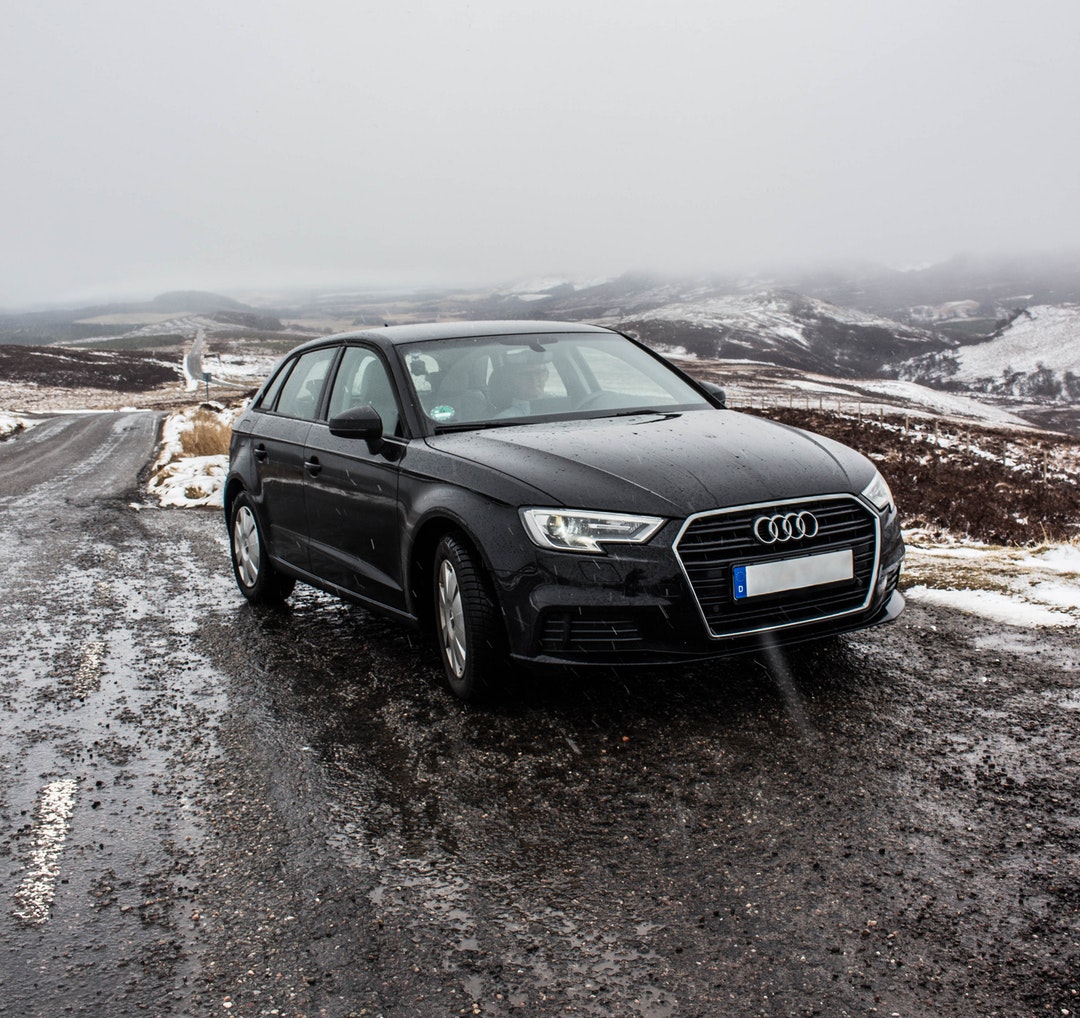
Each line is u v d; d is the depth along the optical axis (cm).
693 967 226
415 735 395
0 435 4244
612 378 523
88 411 8069
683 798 320
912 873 263
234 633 593
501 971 230
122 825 331
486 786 340
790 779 329
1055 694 399
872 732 366
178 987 233
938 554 719
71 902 280
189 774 373
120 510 1371
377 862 290
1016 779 321
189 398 11200
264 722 426
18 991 235
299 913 263
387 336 537
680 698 414
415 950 241
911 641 482
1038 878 258
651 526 365
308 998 224
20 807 353
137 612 673
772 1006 210
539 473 392
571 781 339
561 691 430
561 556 371
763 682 429
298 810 332
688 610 363
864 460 436
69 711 463
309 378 605
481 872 280
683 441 421
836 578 385
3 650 589
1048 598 543
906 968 221
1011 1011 203
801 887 260
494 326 558
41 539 1090
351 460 497
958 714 381
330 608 646
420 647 530
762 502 375
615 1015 210
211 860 300
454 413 474
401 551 452
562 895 264
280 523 598
